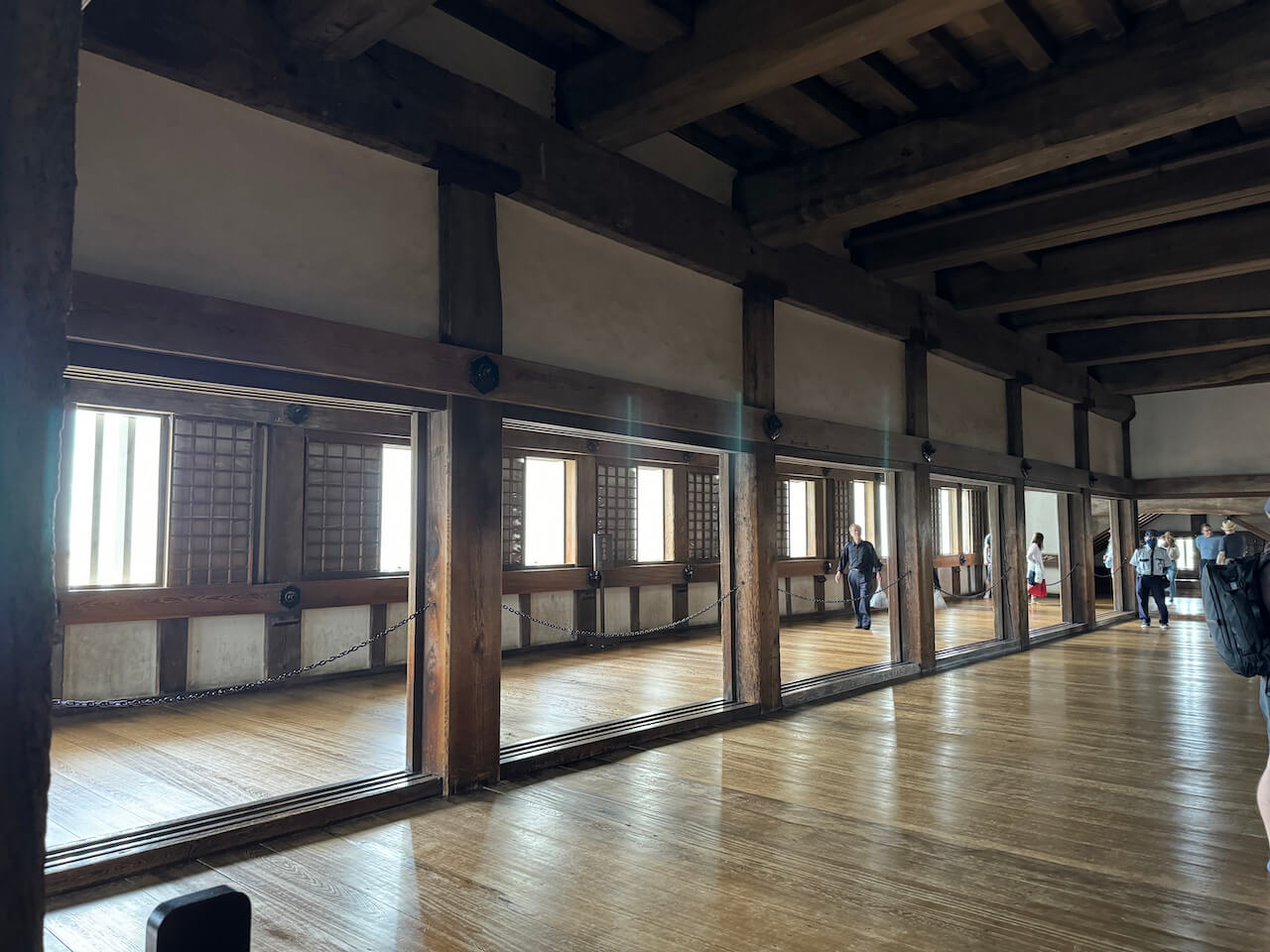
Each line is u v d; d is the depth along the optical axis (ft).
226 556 20.36
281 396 11.32
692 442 16.81
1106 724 16.63
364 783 11.92
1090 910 8.48
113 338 9.30
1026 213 19.22
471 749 12.52
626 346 15.65
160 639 19.13
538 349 14.06
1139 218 18.01
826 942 7.83
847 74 14.67
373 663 23.09
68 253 4.13
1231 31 12.63
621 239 15.49
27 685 3.89
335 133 11.57
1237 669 8.52
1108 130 13.75
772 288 18.69
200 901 3.45
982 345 26.63
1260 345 31.89
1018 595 27.78
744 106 16.44
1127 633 31.89
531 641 26.96
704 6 12.57
